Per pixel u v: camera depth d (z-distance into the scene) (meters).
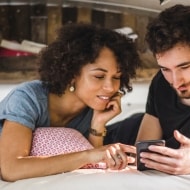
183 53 1.37
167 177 1.30
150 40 1.45
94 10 2.89
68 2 2.85
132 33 2.80
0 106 1.49
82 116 1.64
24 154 1.37
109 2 2.74
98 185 1.25
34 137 1.44
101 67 1.46
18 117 1.41
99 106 1.53
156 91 1.68
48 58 1.52
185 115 1.61
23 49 2.76
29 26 2.91
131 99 2.59
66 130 1.49
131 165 1.46
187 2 1.91
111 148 1.35
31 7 2.90
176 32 1.37
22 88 1.50
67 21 2.91
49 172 1.33
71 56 1.48
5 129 1.40
